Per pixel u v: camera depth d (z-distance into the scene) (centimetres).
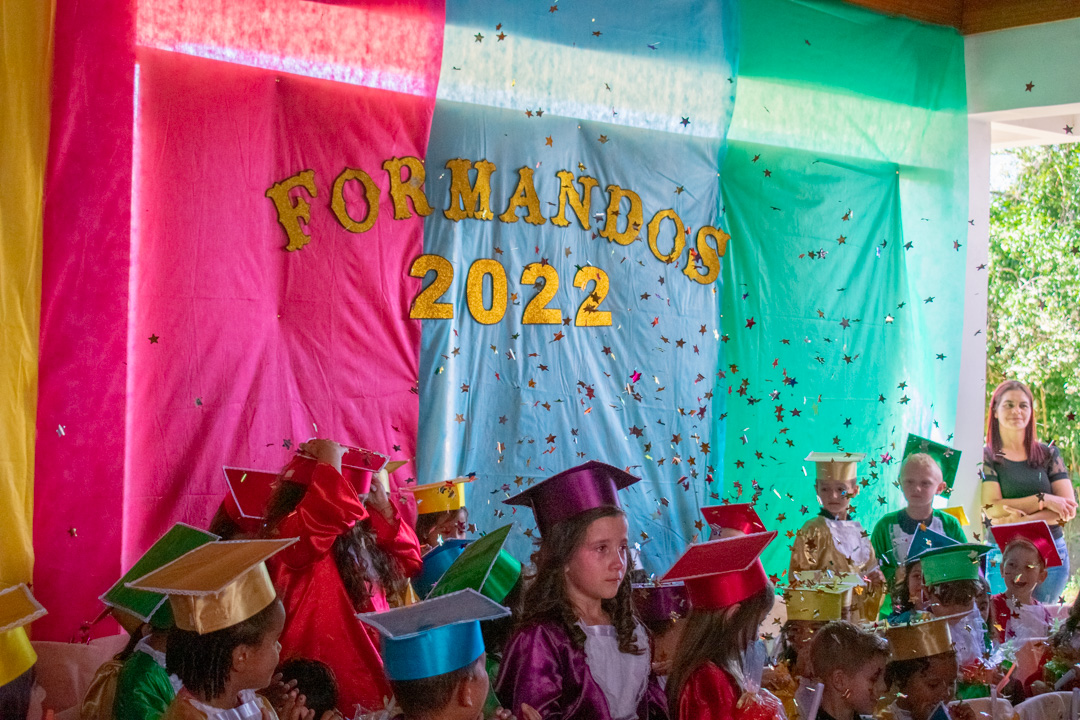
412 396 436
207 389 390
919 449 516
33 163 351
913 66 588
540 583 247
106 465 365
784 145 554
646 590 290
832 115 567
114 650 361
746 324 539
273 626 213
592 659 244
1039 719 306
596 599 253
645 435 504
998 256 925
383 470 340
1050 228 914
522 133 471
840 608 354
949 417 591
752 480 538
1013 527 428
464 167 454
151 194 382
